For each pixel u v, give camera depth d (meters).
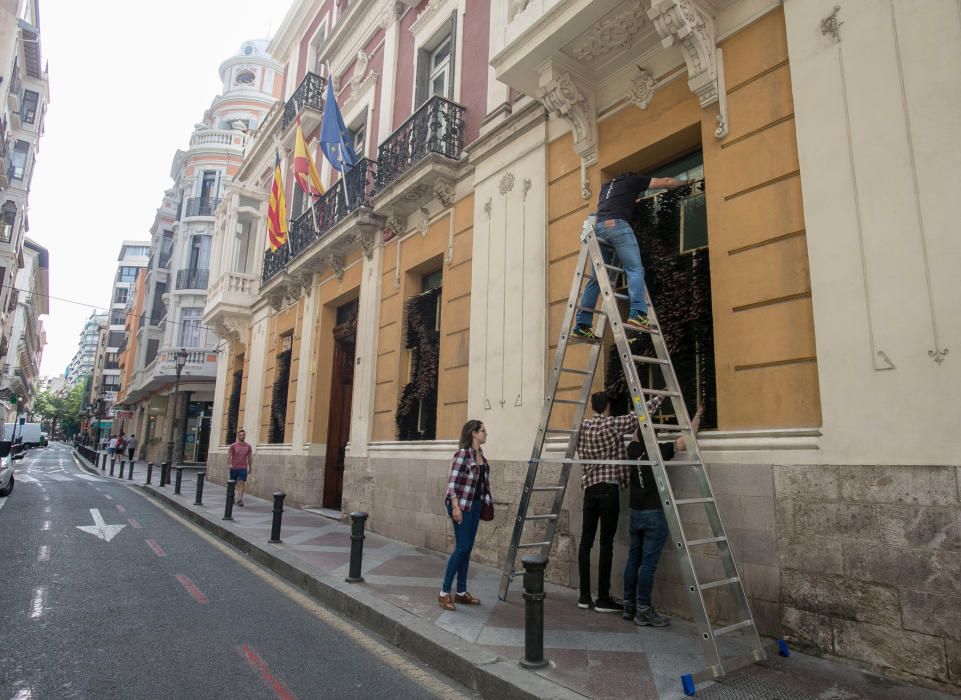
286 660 4.36
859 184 4.36
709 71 5.45
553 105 6.83
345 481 11.09
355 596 5.68
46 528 9.53
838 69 4.60
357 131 14.15
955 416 3.72
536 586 4.00
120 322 84.94
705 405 5.37
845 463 4.17
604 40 6.33
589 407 6.39
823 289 4.46
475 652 4.22
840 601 4.07
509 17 7.12
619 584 5.68
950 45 4.03
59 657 4.20
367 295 11.59
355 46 14.55
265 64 38.44
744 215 5.17
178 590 6.15
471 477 5.53
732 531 4.76
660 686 3.64
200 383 31.05
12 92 31.48
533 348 7.31
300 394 14.05
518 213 7.93
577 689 3.60
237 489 13.29
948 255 3.87
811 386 4.54
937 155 4.00
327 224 13.13
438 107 9.65
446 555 8.09
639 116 6.41
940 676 3.57
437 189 9.53
